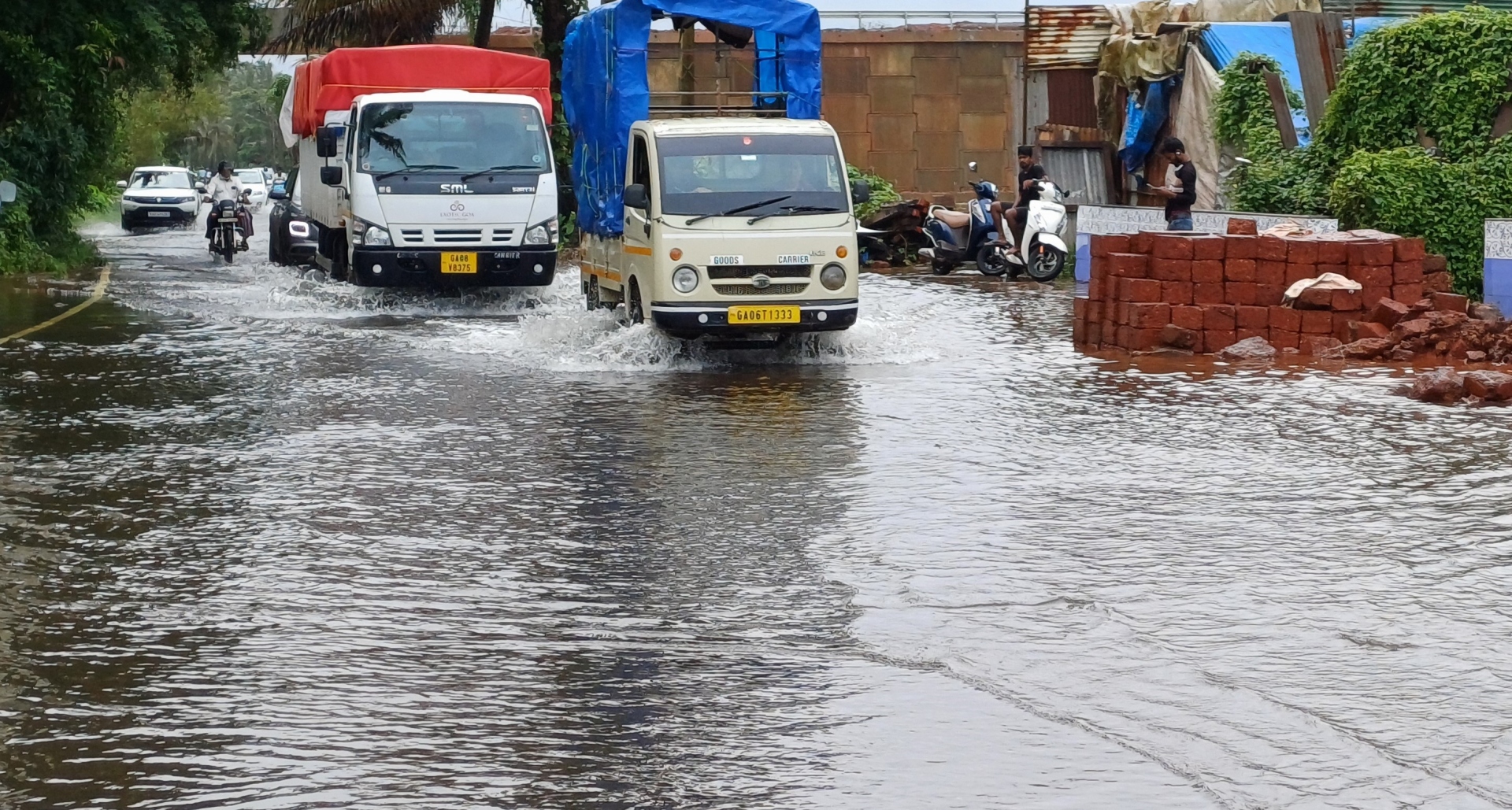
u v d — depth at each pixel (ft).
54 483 32.68
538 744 18.44
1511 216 68.13
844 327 51.52
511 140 70.90
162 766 17.74
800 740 18.54
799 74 60.13
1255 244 54.85
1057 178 102.47
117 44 101.30
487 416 40.93
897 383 47.01
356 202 68.69
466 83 76.07
